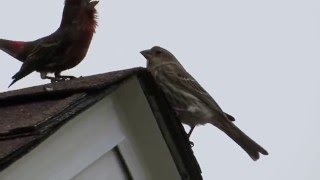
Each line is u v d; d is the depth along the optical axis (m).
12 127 5.27
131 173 6.20
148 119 6.17
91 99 5.63
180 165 6.41
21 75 8.19
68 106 5.45
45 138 5.16
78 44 8.34
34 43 8.57
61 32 8.34
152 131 6.23
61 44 8.26
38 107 5.70
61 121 5.30
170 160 6.38
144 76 5.97
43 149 5.30
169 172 6.45
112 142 5.99
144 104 6.10
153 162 6.35
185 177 6.49
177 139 6.25
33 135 5.10
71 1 8.37
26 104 5.88
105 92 5.73
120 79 5.79
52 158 5.41
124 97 6.04
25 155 5.05
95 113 5.80
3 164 4.81
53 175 5.45
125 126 6.09
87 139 5.75
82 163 5.71
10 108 5.86
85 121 5.70
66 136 5.52
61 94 5.79
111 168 6.04
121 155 6.11
